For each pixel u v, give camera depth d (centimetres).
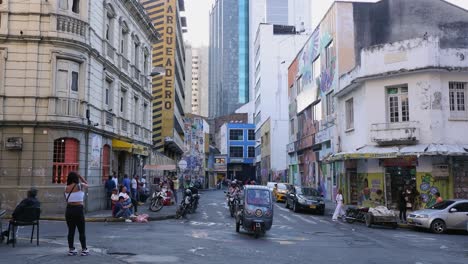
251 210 1509
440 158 2377
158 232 1561
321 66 3644
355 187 3008
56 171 2097
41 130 2064
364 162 2756
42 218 1911
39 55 2083
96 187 2317
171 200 2986
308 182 4212
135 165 3253
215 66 15538
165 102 4725
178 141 5734
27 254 1006
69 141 2134
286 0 12038
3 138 2041
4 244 1160
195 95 16738
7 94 2055
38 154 2053
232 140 10462
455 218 1844
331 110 3391
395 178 2559
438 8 3052
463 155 2323
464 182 2367
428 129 2406
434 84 2420
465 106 2444
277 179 6059
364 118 2697
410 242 1494
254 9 13200
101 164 2444
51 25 2088
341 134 3141
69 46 2128
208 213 2508
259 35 7600
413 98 2466
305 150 4362
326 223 2108
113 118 2695
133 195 2697
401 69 2467
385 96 2581
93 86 2331
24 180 2034
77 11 2223
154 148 4525
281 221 2145
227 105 14025
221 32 14738
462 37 2933
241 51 14050
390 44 2525
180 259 1020
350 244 1385
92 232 1516
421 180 2409
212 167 10131
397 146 2486
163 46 4750
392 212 1989
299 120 4616
